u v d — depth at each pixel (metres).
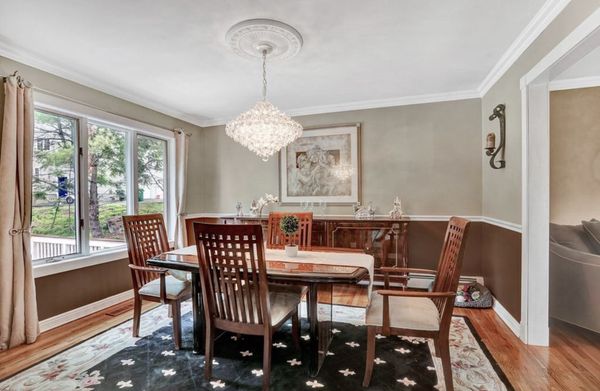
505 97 2.93
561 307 2.69
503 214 2.98
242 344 2.47
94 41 2.43
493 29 2.30
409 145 3.97
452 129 3.81
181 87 3.47
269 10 2.04
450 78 3.30
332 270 2.01
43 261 2.82
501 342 2.46
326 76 3.20
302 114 4.41
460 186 3.80
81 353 2.33
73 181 3.12
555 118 3.62
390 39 2.44
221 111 4.46
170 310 3.04
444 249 2.17
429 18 2.15
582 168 3.57
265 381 1.84
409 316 1.90
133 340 2.54
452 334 2.61
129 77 3.16
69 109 2.98
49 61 2.75
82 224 3.17
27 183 2.53
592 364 2.14
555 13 1.99
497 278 3.13
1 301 2.38
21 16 2.08
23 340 2.47
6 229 2.40
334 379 1.99
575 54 1.89
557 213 3.63
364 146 4.15
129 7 1.99
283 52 2.62
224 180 4.89
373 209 4.00
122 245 3.66
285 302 2.22
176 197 4.36
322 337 2.26
